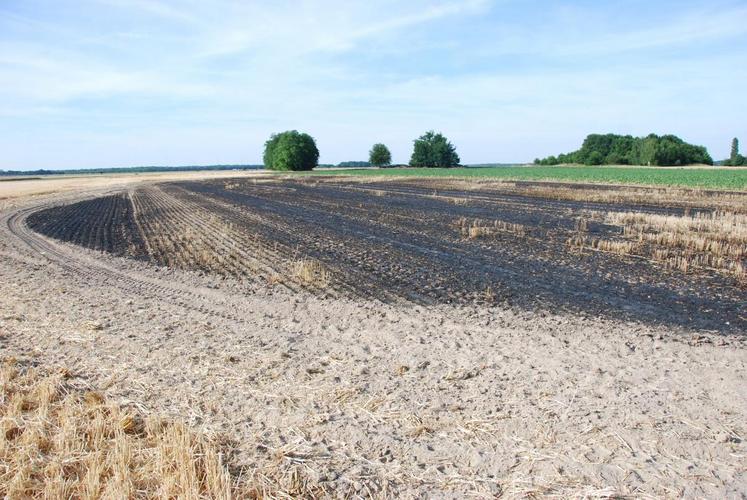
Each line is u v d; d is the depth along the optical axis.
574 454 4.31
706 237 15.66
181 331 7.75
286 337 7.46
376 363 6.43
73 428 4.71
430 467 4.23
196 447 4.47
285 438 4.71
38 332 7.72
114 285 11.05
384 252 14.48
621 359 6.34
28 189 57.22
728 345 6.86
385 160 145.62
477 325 7.88
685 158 110.62
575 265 12.46
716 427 4.64
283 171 122.75
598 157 128.25
